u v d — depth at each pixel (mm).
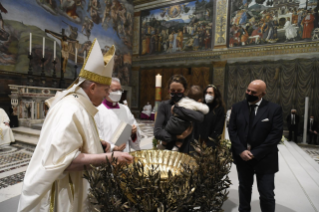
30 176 1016
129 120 2555
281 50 9539
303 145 7664
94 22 11148
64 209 1096
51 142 966
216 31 11219
